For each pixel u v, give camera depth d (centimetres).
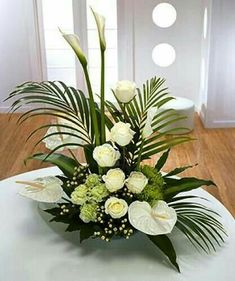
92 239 138
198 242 131
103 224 125
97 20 118
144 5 420
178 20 423
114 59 443
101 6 424
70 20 429
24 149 366
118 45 437
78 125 142
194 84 447
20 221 150
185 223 129
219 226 140
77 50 121
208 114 410
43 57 440
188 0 416
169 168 330
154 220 118
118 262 128
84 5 425
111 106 143
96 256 131
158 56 437
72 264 128
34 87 147
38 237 140
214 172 324
